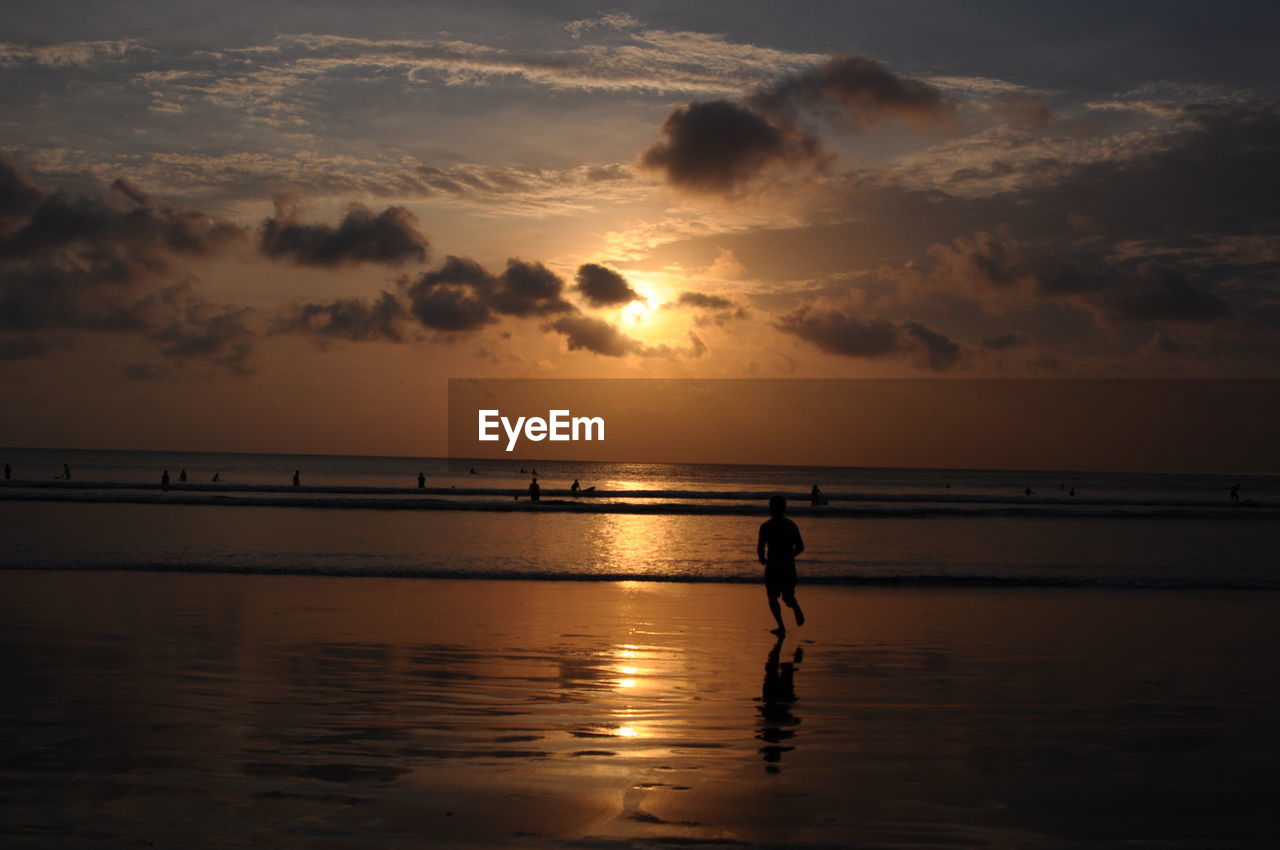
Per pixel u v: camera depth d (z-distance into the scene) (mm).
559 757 5387
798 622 10625
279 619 10867
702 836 4121
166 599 12289
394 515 36500
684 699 7055
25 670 7648
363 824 4207
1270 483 154125
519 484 86688
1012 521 39969
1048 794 4816
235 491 57719
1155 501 66438
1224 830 4305
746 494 67000
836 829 4242
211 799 4539
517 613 11820
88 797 4539
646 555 21391
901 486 107750
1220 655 9398
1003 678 8062
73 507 37938
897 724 6344
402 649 9062
